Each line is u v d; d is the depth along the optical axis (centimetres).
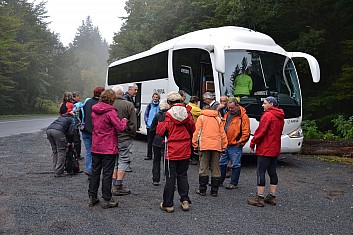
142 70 1600
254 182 819
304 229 519
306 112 1791
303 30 1875
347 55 1708
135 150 1312
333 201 673
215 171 688
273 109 629
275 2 1783
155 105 1109
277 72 1019
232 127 734
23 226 506
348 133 1427
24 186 739
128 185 766
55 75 6356
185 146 587
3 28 4188
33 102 5903
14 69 4472
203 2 2212
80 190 714
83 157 1109
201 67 1052
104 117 584
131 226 517
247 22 1816
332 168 1002
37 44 5412
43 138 1619
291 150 998
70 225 514
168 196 585
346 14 1745
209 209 608
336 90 1725
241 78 982
